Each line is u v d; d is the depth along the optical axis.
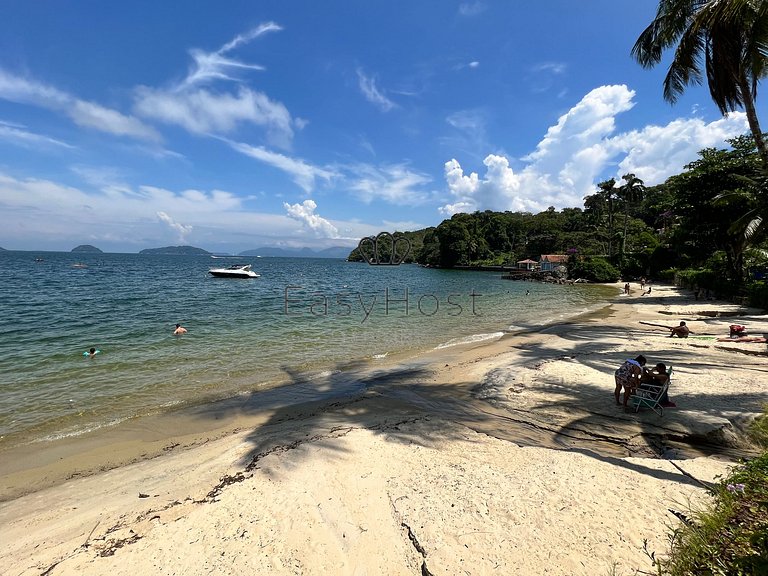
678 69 17.23
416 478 5.44
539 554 3.78
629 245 70.06
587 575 3.47
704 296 29.98
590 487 4.95
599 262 59.81
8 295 27.89
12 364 11.77
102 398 9.30
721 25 13.89
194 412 8.60
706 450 6.24
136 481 5.75
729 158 26.53
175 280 48.69
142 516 4.80
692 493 4.67
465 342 16.53
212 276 57.53
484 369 11.70
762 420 6.65
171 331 17.14
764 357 11.49
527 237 104.12
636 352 12.86
